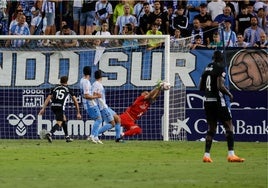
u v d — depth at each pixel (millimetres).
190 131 68125
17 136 69750
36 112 69688
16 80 69875
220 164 43906
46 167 41594
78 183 33562
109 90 69812
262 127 67688
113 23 75750
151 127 68375
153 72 69250
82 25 75750
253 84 67562
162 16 74125
